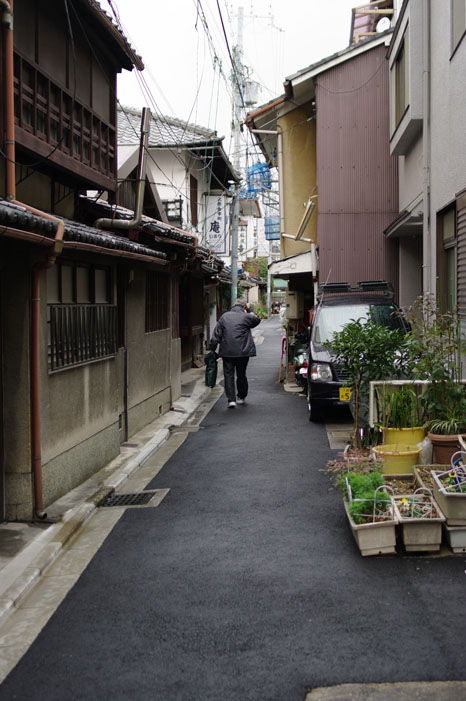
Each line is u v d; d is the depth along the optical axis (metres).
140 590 4.29
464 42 8.20
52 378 6.16
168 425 10.43
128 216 9.83
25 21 7.05
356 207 15.65
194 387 14.98
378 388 6.81
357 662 3.26
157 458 8.44
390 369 7.14
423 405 6.50
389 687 3.04
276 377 16.91
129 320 9.40
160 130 18.91
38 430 5.68
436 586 4.09
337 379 10.02
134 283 9.60
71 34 7.52
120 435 8.92
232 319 12.18
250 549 4.92
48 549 4.99
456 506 4.57
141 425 10.05
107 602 4.13
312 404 10.19
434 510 4.79
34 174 7.94
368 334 7.18
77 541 5.34
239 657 3.36
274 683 3.11
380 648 3.38
